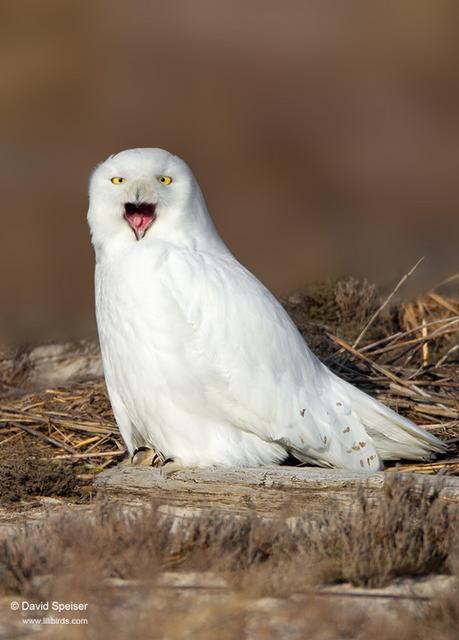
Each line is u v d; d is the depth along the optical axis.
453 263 19.17
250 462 11.42
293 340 11.49
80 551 8.88
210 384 11.21
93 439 13.09
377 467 11.48
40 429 13.56
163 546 9.25
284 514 9.82
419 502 9.84
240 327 11.20
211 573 8.88
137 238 11.55
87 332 16.73
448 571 8.97
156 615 8.04
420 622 7.97
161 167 11.51
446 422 12.93
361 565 8.75
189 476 10.99
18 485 11.26
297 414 11.31
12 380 15.48
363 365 14.08
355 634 7.91
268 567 8.80
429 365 14.29
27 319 17.86
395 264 18.97
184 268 11.23
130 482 11.05
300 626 8.03
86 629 7.99
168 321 11.12
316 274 17.72
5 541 9.37
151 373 11.23
